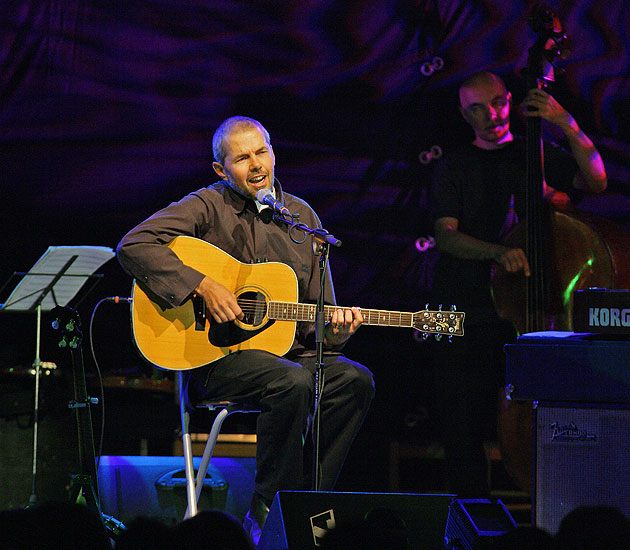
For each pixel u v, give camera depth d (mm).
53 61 14008
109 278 14094
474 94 13930
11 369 13992
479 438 13516
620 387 7121
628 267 12516
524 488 12062
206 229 10258
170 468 11961
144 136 14266
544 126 14273
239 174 10227
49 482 12672
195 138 14383
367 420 13836
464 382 13562
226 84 14406
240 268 10000
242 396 9688
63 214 14094
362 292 14523
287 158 14531
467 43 14555
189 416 9922
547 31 13031
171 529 4660
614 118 14609
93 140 14148
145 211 14289
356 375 9812
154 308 9711
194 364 9727
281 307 9906
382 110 14586
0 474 12664
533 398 7320
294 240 9484
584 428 7113
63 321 10102
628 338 7211
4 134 13891
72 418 13750
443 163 13984
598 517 4660
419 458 13836
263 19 14430
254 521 9359
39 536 4609
